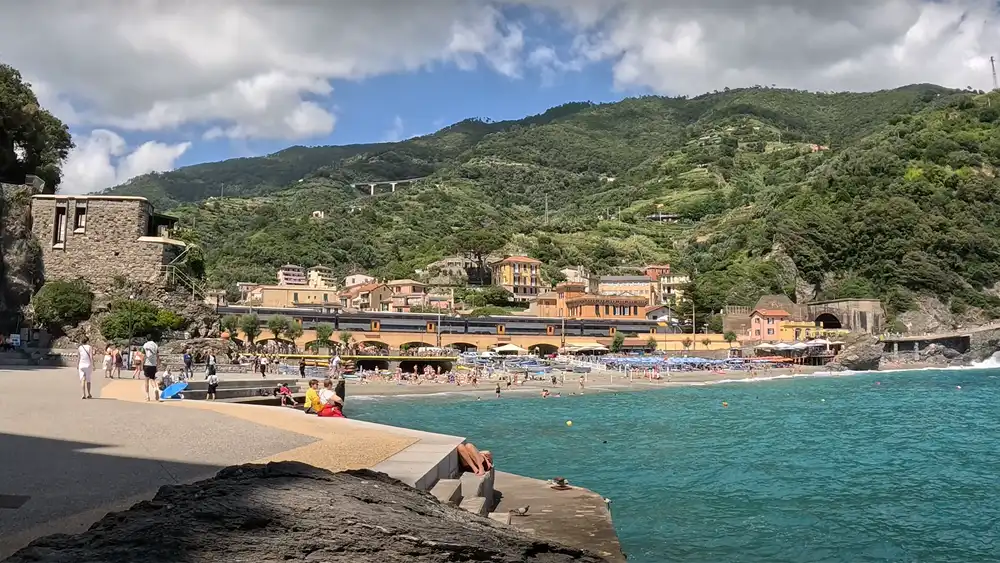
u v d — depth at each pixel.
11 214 61.72
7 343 56.75
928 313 191.38
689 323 181.25
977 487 30.52
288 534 8.80
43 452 15.98
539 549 11.22
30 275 62.16
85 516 10.45
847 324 178.38
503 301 195.25
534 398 78.31
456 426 52.12
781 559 20.45
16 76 75.38
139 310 60.66
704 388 96.38
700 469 34.16
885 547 21.78
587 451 39.91
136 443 17.88
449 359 111.19
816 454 39.12
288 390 47.44
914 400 77.69
